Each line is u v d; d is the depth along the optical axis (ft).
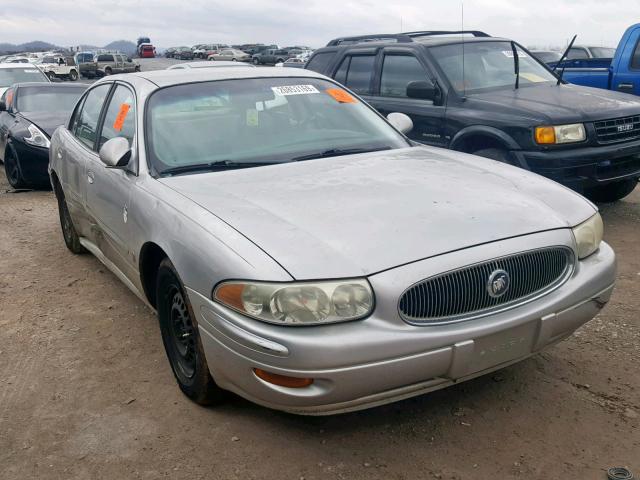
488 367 9.36
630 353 12.24
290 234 9.16
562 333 10.05
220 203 10.32
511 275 9.38
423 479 8.90
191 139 12.65
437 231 9.29
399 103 23.21
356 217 9.61
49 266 18.52
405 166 12.20
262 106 13.71
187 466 9.37
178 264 9.95
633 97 21.67
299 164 12.30
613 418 10.15
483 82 22.29
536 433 9.84
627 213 22.11
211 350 9.39
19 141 28.91
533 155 18.90
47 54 209.56
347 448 9.63
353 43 26.76
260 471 9.20
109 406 11.02
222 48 251.19
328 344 8.28
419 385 8.98
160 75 14.33
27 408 11.04
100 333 13.96
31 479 9.22
